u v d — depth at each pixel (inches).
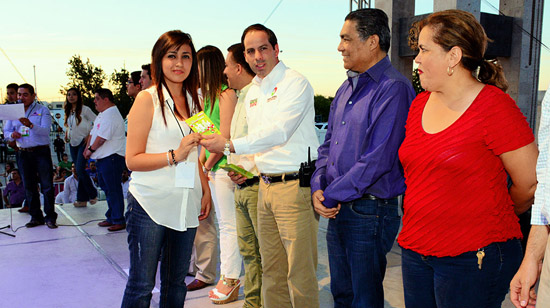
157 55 88.9
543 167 52.5
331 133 92.0
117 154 205.6
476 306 60.9
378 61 81.4
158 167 87.2
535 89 310.7
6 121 214.5
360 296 83.0
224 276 126.2
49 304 125.9
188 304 125.3
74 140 248.2
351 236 82.4
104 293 133.7
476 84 60.6
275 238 103.1
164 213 88.5
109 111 202.8
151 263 90.1
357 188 76.6
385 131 75.9
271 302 105.3
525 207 61.6
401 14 261.6
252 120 104.0
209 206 102.3
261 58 97.6
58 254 170.7
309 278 97.2
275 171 96.6
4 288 137.3
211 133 90.9
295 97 94.5
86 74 1761.8
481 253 58.9
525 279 53.8
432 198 61.8
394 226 82.6
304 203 95.0
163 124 89.0
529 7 302.2
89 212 243.4
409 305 70.4
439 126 61.9
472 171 58.4
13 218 229.8
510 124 56.2
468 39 59.2
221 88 124.2
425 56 61.8
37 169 209.9
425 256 64.2
